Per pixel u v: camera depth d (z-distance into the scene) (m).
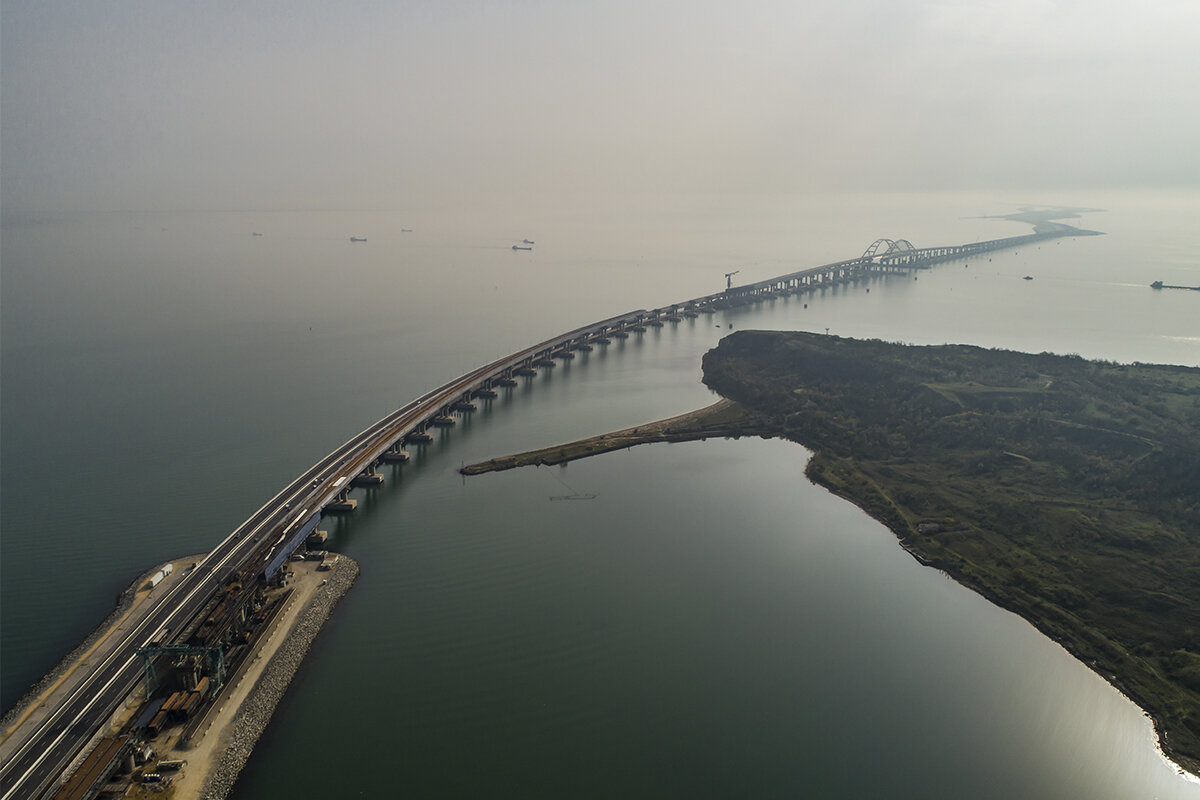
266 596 131.25
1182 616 129.00
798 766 98.31
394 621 127.88
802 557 154.25
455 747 100.00
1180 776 100.06
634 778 95.50
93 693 101.75
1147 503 165.62
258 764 96.19
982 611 136.25
